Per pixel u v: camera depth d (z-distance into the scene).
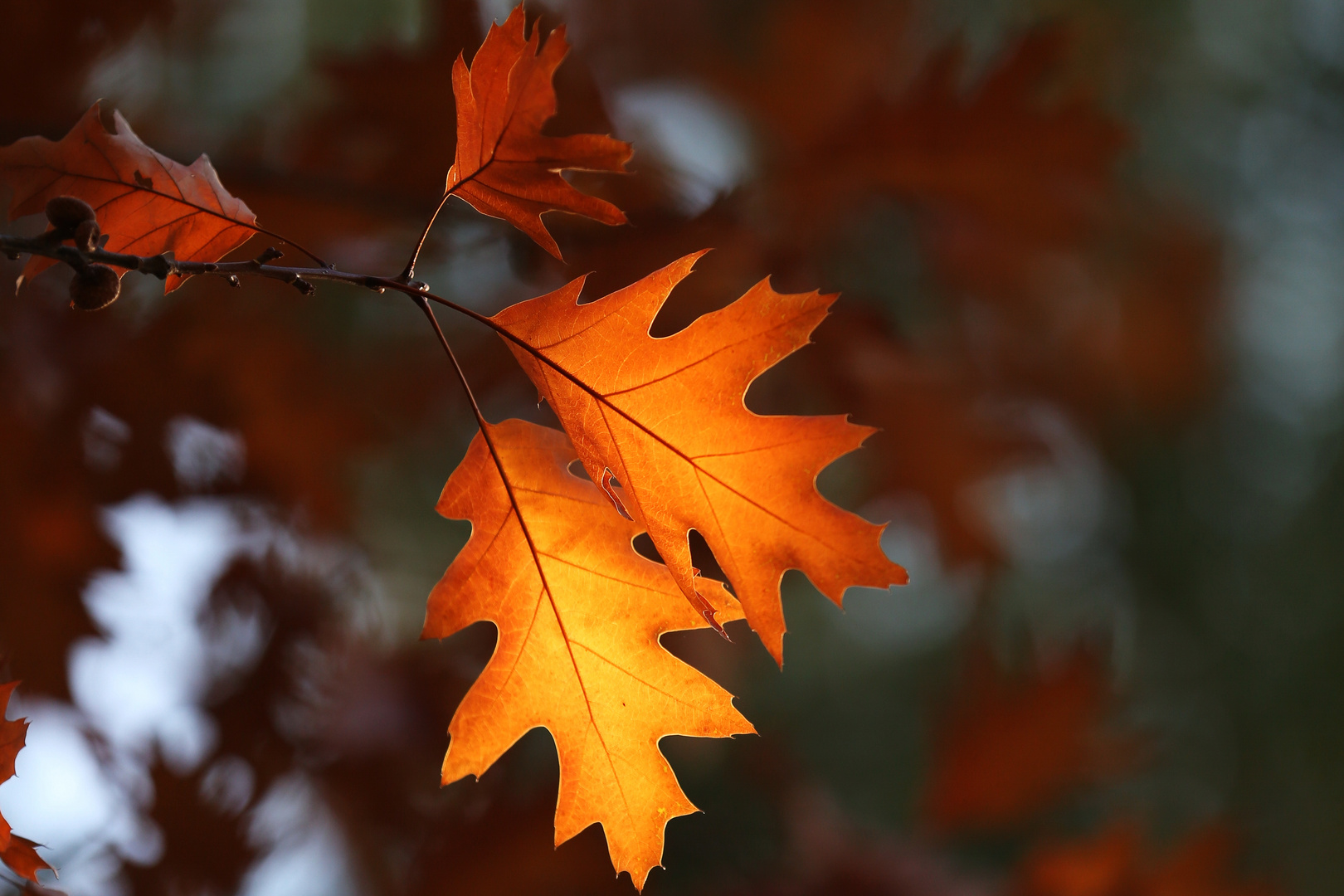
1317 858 3.95
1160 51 3.60
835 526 1.65
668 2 2.48
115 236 1.66
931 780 2.83
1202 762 4.23
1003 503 3.42
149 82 1.95
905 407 2.70
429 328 2.43
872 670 4.73
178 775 2.02
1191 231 3.38
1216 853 2.66
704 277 1.93
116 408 1.91
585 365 1.65
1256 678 4.38
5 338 1.88
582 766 1.67
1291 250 4.31
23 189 1.65
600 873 2.24
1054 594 4.39
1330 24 4.24
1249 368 4.20
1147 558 4.46
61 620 1.92
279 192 1.86
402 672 2.36
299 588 2.25
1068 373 3.02
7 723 1.63
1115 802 3.92
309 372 2.20
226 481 2.05
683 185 1.92
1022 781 2.78
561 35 1.63
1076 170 2.08
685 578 1.65
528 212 1.65
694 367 1.65
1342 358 4.64
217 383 1.99
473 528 1.67
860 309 2.19
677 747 2.90
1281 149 4.22
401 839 2.25
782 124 2.49
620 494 1.67
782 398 2.37
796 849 2.78
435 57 1.85
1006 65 2.01
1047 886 2.65
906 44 2.57
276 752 2.14
